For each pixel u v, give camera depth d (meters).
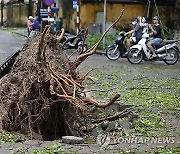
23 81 9.21
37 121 9.20
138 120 9.98
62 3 30.31
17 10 50.62
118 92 13.57
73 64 9.80
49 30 10.13
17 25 50.81
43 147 7.79
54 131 9.41
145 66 20.09
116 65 19.95
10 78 9.66
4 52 24.02
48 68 9.00
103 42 25.28
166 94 13.56
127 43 21.48
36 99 9.01
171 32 26.95
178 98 12.91
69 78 9.10
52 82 8.75
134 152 7.58
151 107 11.52
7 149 7.64
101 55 23.81
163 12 28.08
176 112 11.03
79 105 8.90
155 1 28.02
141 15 27.88
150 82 15.77
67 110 9.23
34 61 9.19
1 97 9.53
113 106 11.31
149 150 7.73
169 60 21.00
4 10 53.75
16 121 9.21
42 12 27.52
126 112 10.19
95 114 10.02
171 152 7.63
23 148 7.70
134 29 21.44
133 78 16.50
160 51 20.86
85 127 9.52
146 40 20.86
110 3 27.53
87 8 27.56
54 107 9.20
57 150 7.57
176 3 26.45
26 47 10.90
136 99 12.55
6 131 9.02
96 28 27.44
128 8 27.70
